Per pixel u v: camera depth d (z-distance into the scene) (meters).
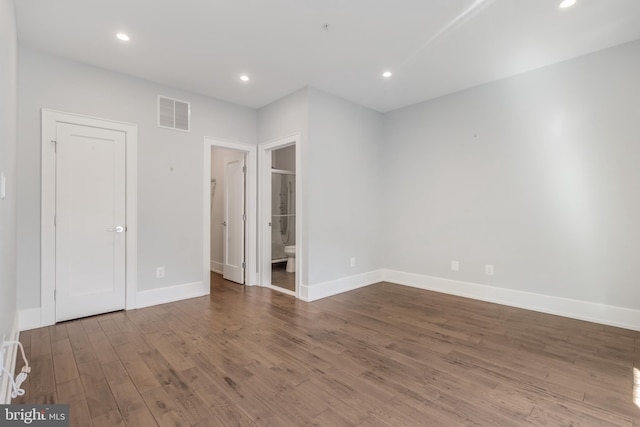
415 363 2.23
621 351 2.41
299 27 2.60
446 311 3.38
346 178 4.24
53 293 2.95
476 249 3.83
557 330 2.83
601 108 2.97
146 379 2.01
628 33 2.69
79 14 2.39
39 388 1.89
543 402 1.78
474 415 1.67
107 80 3.27
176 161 3.75
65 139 3.03
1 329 1.66
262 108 4.44
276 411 1.70
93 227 3.19
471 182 3.86
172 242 3.72
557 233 3.24
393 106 4.53
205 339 2.64
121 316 3.19
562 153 3.20
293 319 3.13
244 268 4.61
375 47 2.92
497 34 2.71
